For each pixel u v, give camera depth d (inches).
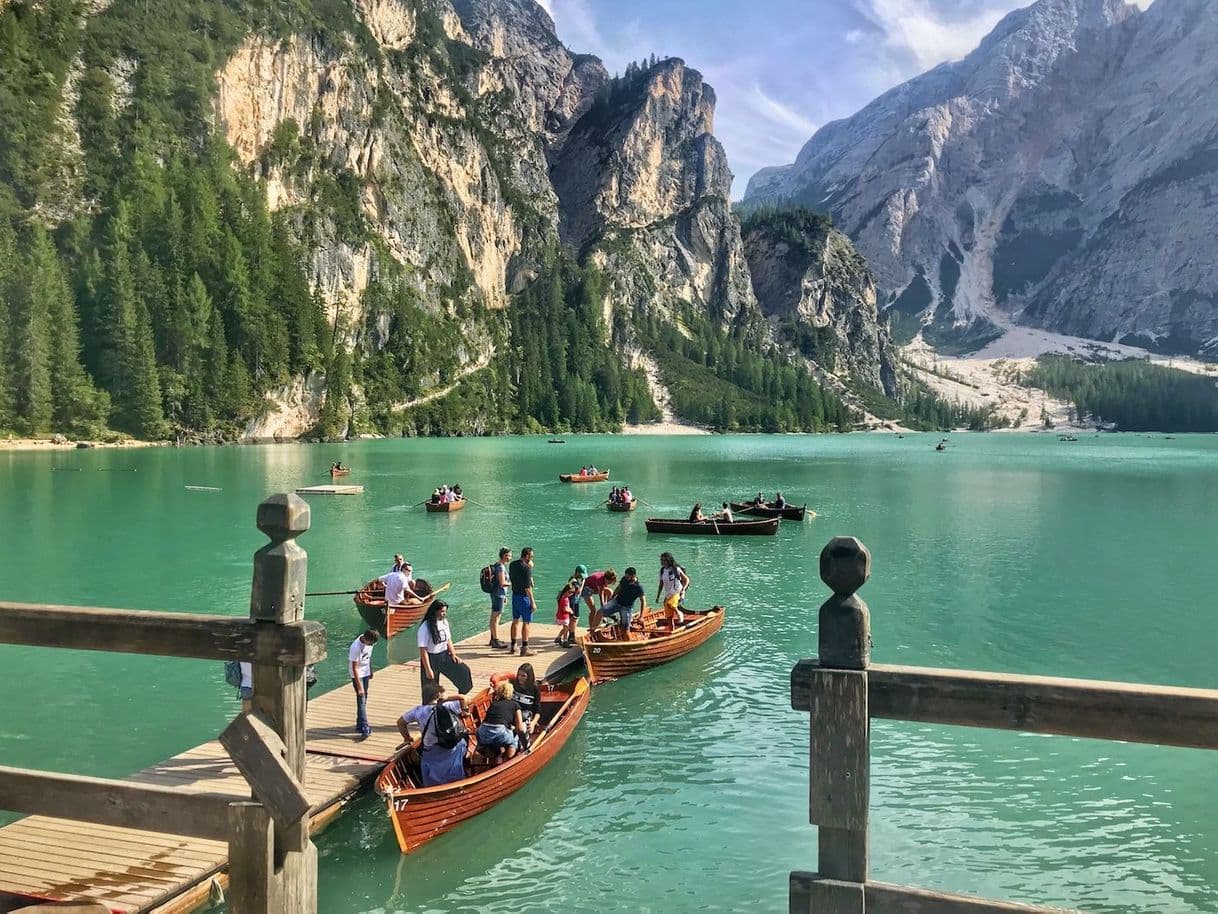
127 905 374.3
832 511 2390.5
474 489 3014.3
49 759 630.5
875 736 679.7
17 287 4938.5
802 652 922.7
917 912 174.9
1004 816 543.2
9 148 6451.8
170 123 7524.6
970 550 1700.3
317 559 1568.7
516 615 841.5
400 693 702.5
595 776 601.0
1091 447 7126.0
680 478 3567.9
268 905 216.5
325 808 511.2
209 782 514.3
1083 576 1428.4
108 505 2324.1
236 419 6323.8
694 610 1042.1
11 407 4874.5
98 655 893.2
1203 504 2546.8
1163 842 510.6
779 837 514.6
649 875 472.4
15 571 1422.2
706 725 701.3
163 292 5994.1
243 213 7440.9
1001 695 173.8
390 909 439.5
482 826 525.3
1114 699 166.6
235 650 226.8
